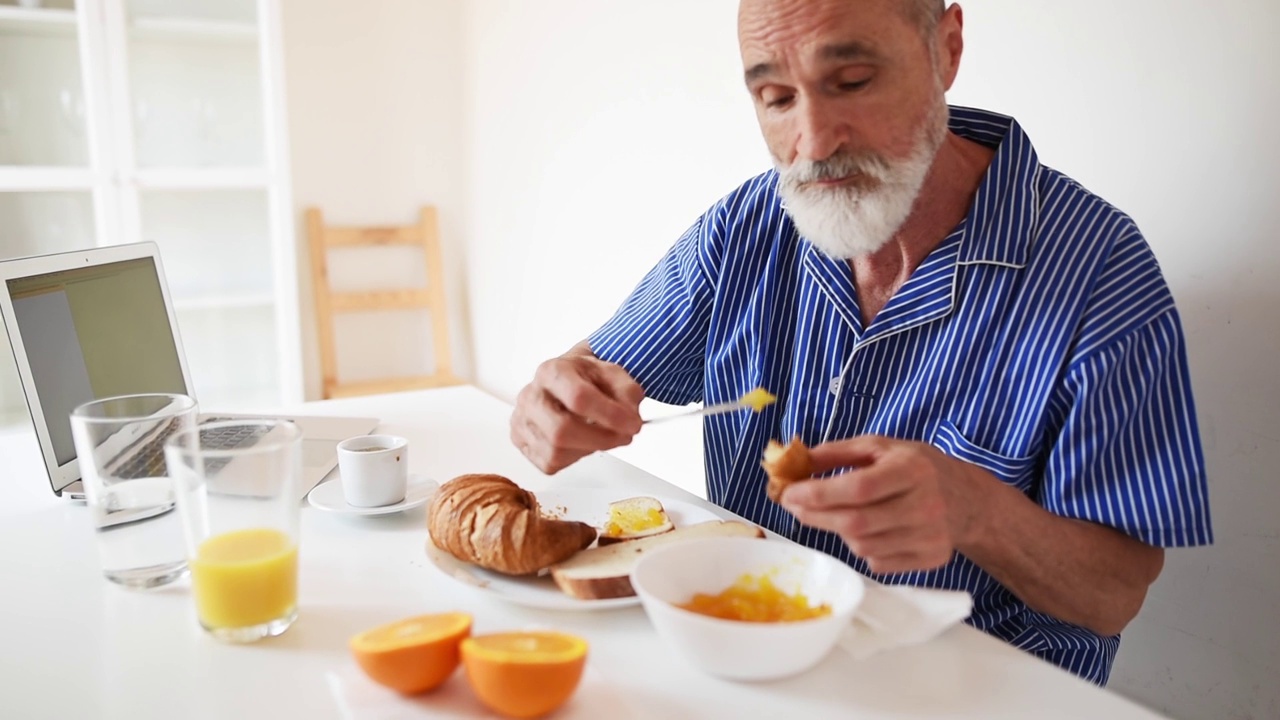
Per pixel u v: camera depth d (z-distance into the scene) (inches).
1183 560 45.5
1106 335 35.1
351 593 32.1
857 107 35.2
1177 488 33.4
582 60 94.5
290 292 105.7
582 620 30.3
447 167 122.3
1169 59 44.2
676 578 29.1
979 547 31.7
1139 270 36.0
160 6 96.3
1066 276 36.5
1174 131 44.3
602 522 38.0
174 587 33.0
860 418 40.6
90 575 34.0
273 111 101.8
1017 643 37.0
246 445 32.5
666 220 84.9
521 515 31.7
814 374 41.8
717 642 25.6
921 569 28.6
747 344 44.3
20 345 41.0
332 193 116.1
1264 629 42.3
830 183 36.5
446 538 32.9
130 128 95.8
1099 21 47.2
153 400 36.0
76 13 92.4
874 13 34.1
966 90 55.5
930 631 28.2
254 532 29.0
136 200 97.1
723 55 75.2
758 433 43.7
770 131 38.0
